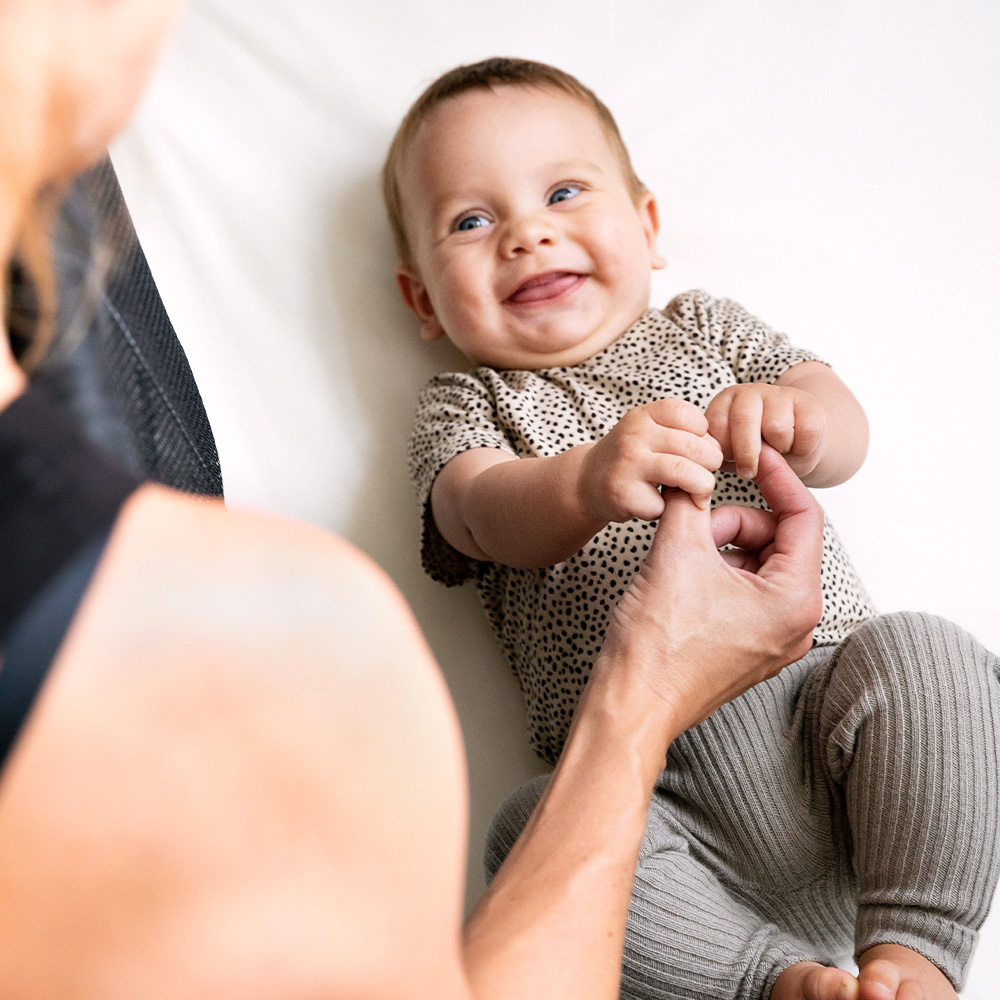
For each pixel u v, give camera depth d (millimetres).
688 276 1423
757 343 1225
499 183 1228
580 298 1217
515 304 1218
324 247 1311
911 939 821
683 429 855
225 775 244
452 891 298
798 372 1181
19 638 239
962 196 1466
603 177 1265
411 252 1305
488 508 1010
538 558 1000
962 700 879
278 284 1284
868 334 1410
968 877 835
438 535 1144
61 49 271
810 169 1463
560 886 548
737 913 891
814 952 856
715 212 1438
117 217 543
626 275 1236
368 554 1222
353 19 1373
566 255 1209
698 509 811
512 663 1177
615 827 596
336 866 257
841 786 945
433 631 1207
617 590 1042
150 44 293
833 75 1481
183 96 1297
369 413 1269
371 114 1357
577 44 1440
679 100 1455
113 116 294
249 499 1211
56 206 339
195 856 239
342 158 1342
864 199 1458
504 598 1166
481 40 1412
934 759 862
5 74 260
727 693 769
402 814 272
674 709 709
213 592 256
